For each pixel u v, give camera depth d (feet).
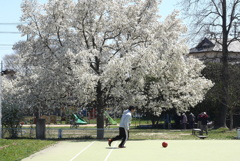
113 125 158.30
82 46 88.84
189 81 92.48
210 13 128.98
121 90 79.82
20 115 90.68
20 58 91.91
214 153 51.06
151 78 88.43
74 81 85.05
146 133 104.94
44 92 89.10
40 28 89.15
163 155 49.01
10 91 93.09
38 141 71.67
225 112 131.85
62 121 184.85
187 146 60.95
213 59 135.23
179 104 92.07
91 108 94.53
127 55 79.61
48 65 86.48
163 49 82.64
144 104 84.94
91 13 88.69
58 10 87.35
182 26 89.76
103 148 58.75
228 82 125.49
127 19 89.20
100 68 89.97
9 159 46.44
